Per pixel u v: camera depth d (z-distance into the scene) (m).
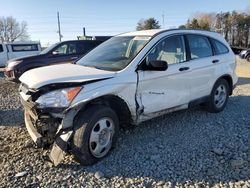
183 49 4.84
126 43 4.61
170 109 4.60
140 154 3.89
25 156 3.85
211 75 5.36
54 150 3.50
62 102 3.36
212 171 3.41
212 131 4.75
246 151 3.93
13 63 9.88
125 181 3.23
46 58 10.09
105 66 4.16
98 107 3.59
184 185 3.14
